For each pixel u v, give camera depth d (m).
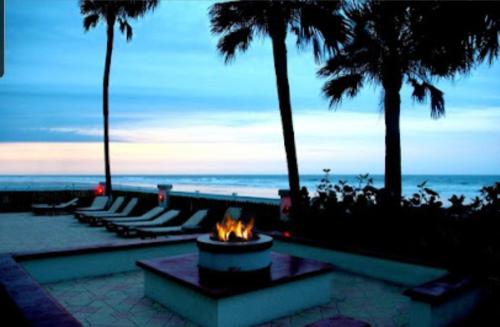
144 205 15.98
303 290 4.73
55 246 9.48
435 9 5.63
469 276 4.43
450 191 54.62
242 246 4.41
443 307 3.88
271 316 4.40
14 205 17.80
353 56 8.77
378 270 5.95
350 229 6.59
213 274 4.48
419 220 5.66
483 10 5.10
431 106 9.36
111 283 5.59
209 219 11.69
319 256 6.80
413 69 8.73
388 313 4.61
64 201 18.81
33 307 2.99
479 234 4.75
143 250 6.42
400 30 8.00
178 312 4.47
